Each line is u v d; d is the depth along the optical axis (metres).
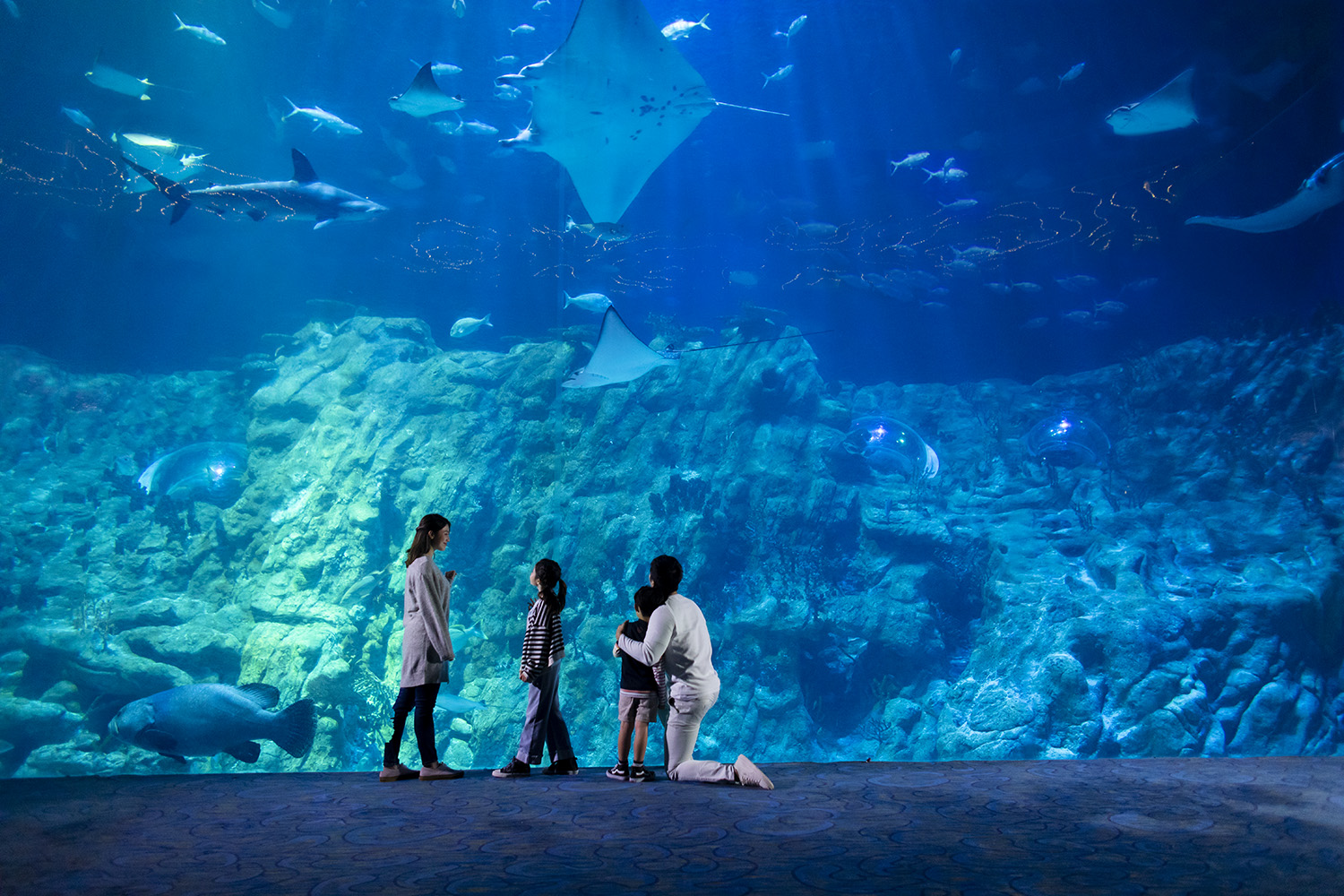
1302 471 19.34
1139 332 28.30
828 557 21.42
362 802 3.83
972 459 24.98
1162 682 15.92
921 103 29.30
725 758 18.36
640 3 11.20
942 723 17.62
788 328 24.33
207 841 3.16
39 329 27.62
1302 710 15.77
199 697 11.01
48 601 19.17
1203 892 2.54
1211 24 21.06
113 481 22.38
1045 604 18.14
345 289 30.89
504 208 32.09
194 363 29.84
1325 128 20.03
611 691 18.81
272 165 29.77
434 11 24.97
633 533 20.42
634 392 22.73
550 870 2.77
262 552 20.52
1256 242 24.42
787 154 32.94
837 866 2.80
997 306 31.42
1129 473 21.94
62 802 3.80
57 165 26.25
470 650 19.84
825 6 25.27
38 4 22.75
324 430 21.73
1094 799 3.84
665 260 34.12
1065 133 27.88
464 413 21.83
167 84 26.22
